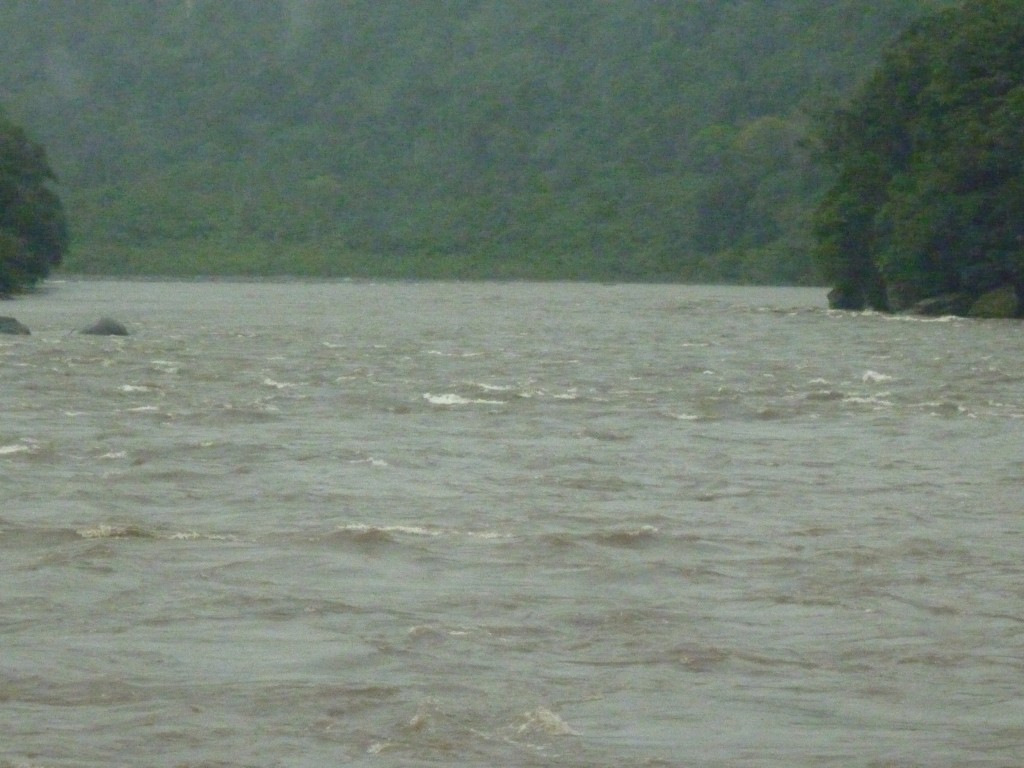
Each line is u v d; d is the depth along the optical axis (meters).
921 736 17.91
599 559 27.38
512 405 53.03
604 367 70.25
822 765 16.88
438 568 26.45
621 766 16.72
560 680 19.92
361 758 16.80
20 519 30.59
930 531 30.52
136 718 18.08
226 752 16.94
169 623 22.42
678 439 44.69
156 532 29.25
